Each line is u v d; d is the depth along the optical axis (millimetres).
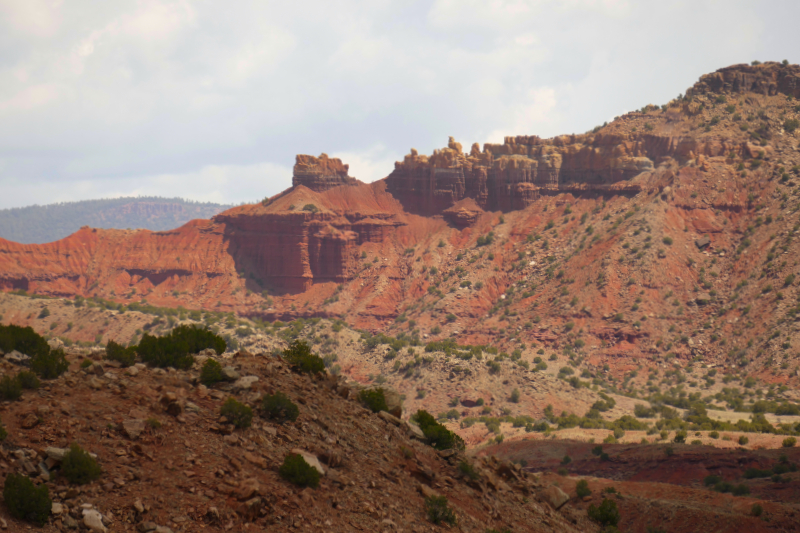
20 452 17250
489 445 129500
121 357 25375
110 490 17500
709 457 95938
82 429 19234
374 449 27328
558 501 36969
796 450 95875
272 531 18641
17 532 15242
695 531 58719
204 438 21281
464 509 26766
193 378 25531
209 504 18312
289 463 21359
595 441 122000
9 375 21281
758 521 58750
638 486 72562
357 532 20469
